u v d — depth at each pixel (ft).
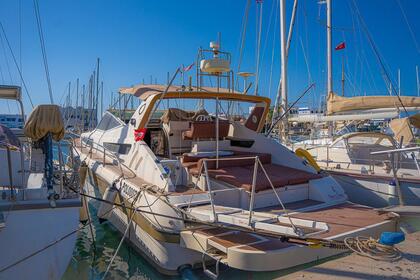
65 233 14.83
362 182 25.21
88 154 28.14
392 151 19.11
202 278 15.55
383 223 16.28
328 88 43.32
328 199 19.74
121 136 24.27
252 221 14.60
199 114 26.43
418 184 22.91
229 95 23.72
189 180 19.94
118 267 18.30
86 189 26.71
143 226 17.47
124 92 27.48
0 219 13.25
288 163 22.62
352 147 30.94
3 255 13.84
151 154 20.25
